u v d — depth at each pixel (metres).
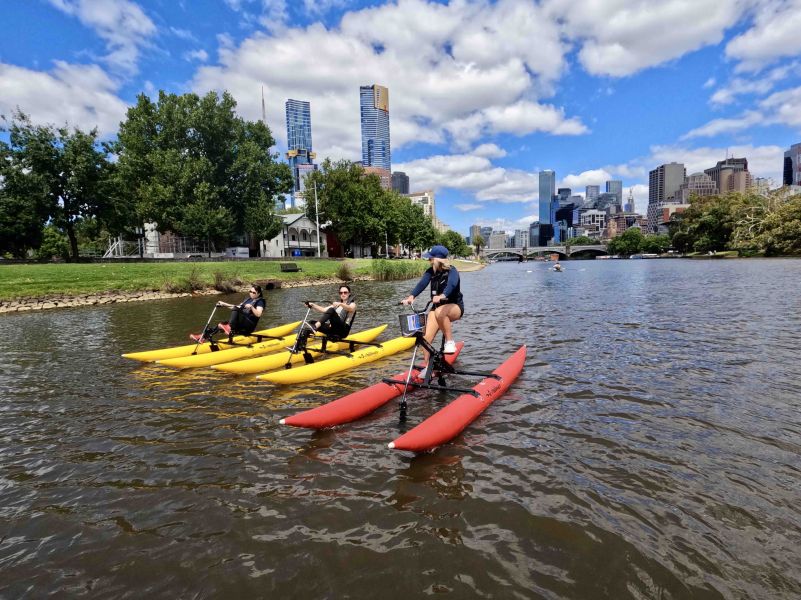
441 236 120.94
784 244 65.06
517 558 2.75
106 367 8.01
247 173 47.25
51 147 34.78
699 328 10.20
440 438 4.27
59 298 20.20
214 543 2.97
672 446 4.20
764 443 4.21
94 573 2.73
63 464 4.16
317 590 2.53
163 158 42.91
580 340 9.31
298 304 18.67
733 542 2.85
